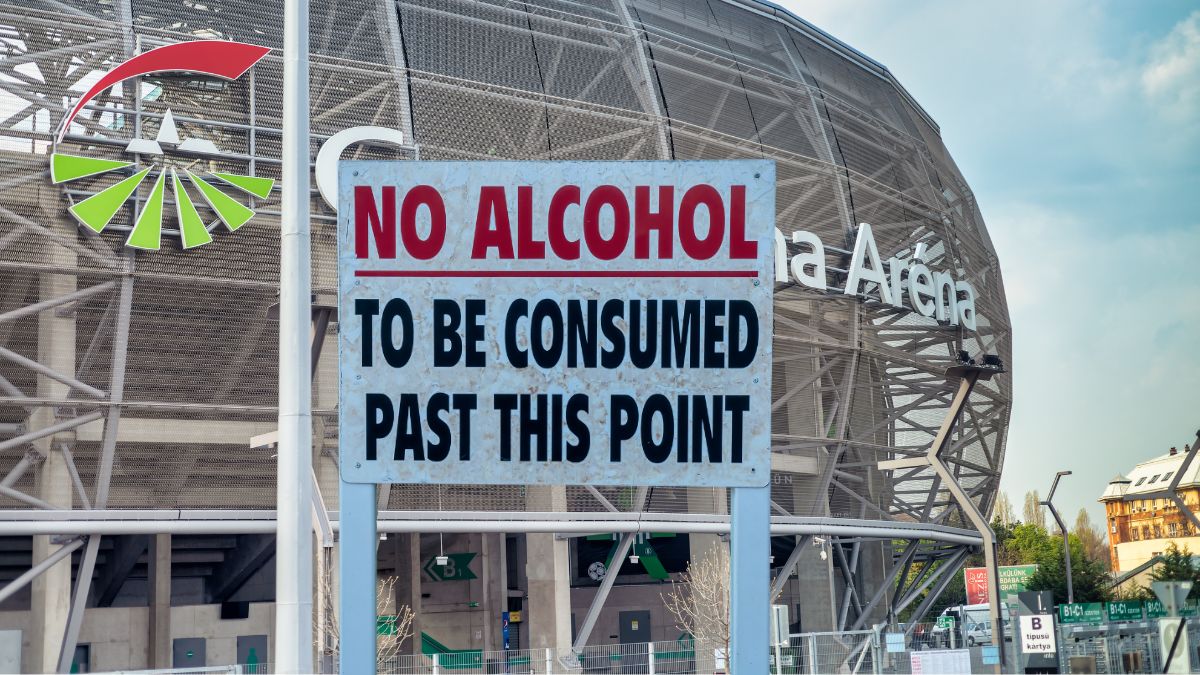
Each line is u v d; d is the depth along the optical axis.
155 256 32.62
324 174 34.72
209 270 33.19
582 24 41.84
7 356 30.27
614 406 9.16
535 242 9.23
